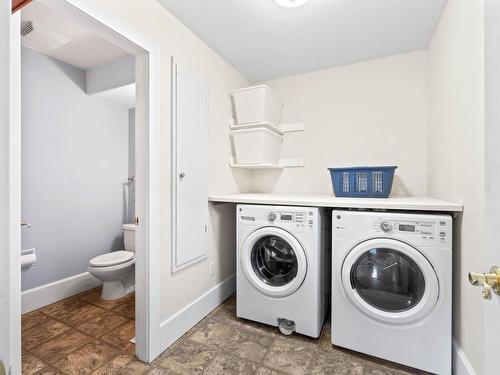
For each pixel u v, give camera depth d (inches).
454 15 54.4
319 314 65.4
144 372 53.2
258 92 86.1
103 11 46.2
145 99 56.4
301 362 56.4
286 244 68.8
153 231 56.7
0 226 15.1
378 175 71.5
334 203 61.7
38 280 82.5
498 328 20.9
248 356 58.4
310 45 79.0
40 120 84.4
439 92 66.7
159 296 58.6
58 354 58.7
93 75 97.0
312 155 97.3
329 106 94.7
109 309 80.5
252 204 74.3
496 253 21.0
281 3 59.6
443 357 51.0
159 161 58.7
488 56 22.5
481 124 41.6
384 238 55.5
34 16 67.9
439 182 67.0
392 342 54.9
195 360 56.9
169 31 62.6
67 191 91.8
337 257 60.2
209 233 79.6
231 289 92.2
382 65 86.8
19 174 35.1
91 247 99.5
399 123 84.2
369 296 59.6
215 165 83.2
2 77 15.1
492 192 21.7
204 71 76.9
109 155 107.3
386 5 60.9
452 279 54.9
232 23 67.8
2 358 15.2
